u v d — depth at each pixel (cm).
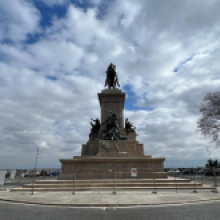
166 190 2211
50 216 1205
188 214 1241
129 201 1591
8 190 2355
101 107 3819
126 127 3738
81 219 1141
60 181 2402
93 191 2156
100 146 3112
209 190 2216
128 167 2698
